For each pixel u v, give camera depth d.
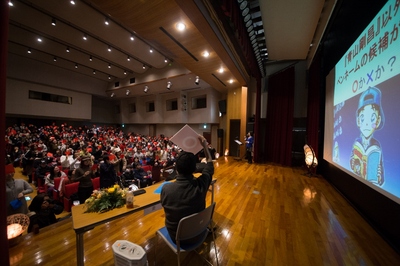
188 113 9.66
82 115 11.27
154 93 10.54
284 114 5.96
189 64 4.28
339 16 3.08
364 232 1.91
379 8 1.85
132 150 6.41
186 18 2.48
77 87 10.73
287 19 3.52
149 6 2.22
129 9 2.27
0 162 0.67
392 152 1.55
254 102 7.01
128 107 12.94
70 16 5.21
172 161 5.27
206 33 2.91
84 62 8.91
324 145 3.88
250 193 3.13
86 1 4.80
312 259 1.52
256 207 2.56
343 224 2.08
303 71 5.95
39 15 5.36
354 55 2.40
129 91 11.12
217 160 6.50
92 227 1.12
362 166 2.09
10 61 8.32
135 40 6.61
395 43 1.54
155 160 5.21
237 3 2.92
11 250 1.61
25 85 8.96
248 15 3.24
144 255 1.09
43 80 9.33
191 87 8.77
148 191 1.71
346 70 2.68
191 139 1.50
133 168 4.51
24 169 5.34
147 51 7.29
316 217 2.25
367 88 2.01
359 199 2.41
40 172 4.17
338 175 3.24
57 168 3.89
